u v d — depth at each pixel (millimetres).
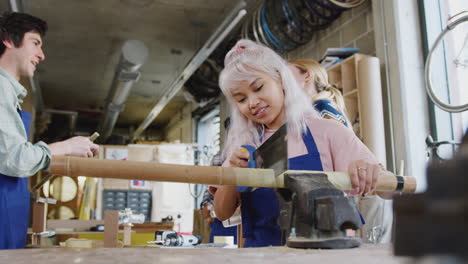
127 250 498
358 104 3816
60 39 7566
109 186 7496
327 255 431
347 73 4090
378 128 3664
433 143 2178
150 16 6711
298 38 5777
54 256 433
